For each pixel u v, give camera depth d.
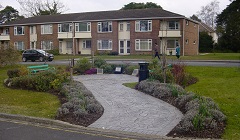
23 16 79.06
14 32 54.91
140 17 44.22
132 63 25.89
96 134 7.73
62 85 13.88
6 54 25.55
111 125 8.41
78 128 8.31
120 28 46.25
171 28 43.38
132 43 45.25
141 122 8.64
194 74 18.77
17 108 10.53
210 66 21.69
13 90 14.09
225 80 15.84
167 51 43.47
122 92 13.55
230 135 7.34
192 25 47.09
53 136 7.54
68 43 50.44
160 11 45.22
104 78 19.02
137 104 11.02
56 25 50.50
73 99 10.62
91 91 13.81
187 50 44.75
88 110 9.71
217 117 8.31
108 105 10.88
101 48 47.44
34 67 17.97
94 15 49.41
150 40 44.03
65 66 24.66
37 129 8.23
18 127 8.45
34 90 14.03
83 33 48.19
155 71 15.55
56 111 9.87
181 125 7.83
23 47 54.03
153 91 12.92
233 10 38.78
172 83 13.62
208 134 7.39
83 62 22.53
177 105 10.55
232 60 28.62
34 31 53.25
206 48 58.81
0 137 7.40
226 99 11.05
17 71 17.16
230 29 41.41
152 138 7.39
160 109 10.20
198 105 9.08
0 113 9.79
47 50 49.50
